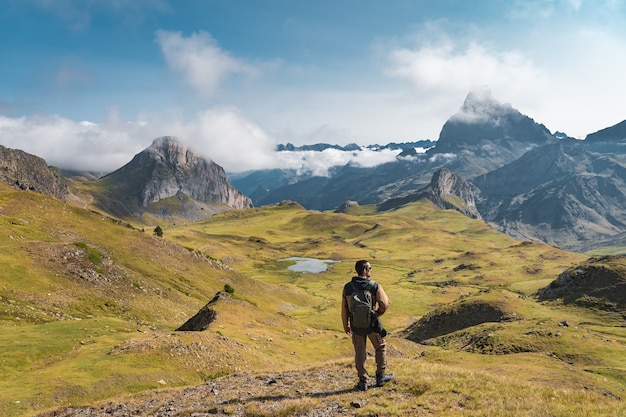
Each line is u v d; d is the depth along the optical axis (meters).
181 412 14.71
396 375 16.11
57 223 87.25
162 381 29.42
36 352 34.78
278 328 58.06
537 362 51.34
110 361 31.06
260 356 38.72
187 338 35.78
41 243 68.00
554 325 70.50
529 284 157.88
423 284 195.88
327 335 59.69
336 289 173.00
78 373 28.91
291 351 47.44
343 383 16.30
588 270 110.56
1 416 22.91
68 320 49.78
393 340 68.19
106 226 98.19
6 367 31.44
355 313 13.73
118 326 47.03
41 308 51.88
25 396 25.28
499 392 14.27
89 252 71.88
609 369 51.72
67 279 62.62
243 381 19.23
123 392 27.39
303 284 190.88
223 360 34.53
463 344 76.25
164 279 85.44
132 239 97.06
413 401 13.44
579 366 54.38
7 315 46.56
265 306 108.81
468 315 98.06
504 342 65.94
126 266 82.19
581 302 101.62
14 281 55.53
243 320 56.34
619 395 40.81
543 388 15.31
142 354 32.47
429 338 97.19
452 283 188.12
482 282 182.25
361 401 13.50
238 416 13.68
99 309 58.97
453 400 13.45
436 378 15.62
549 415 12.04
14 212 84.31
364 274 14.12
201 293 88.62
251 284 119.75
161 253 98.56
